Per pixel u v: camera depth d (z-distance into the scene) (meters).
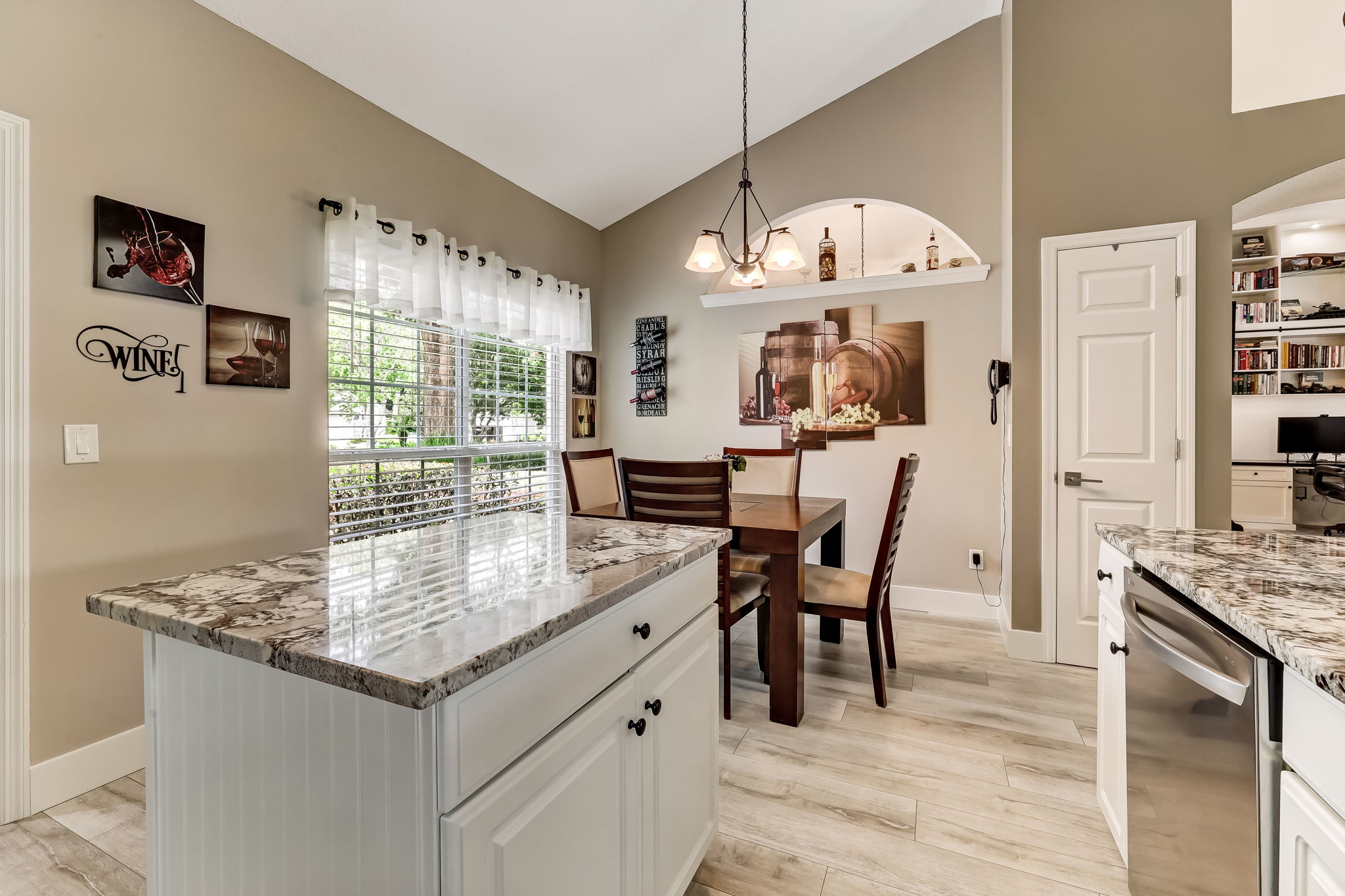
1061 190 2.74
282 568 1.16
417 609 0.89
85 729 1.81
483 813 0.72
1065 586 2.76
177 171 1.99
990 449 3.38
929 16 3.18
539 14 2.46
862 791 1.80
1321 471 4.42
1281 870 0.81
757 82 3.28
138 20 1.88
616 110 3.19
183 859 0.92
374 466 2.77
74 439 1.76
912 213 3.78
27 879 1.46
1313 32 2.43
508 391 3.63
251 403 2.22
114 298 1.84
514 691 0.79
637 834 1.11
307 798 0.78
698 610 1.38
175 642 0.91
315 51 2.34
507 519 1.76
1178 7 2.58
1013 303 2.82
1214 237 2.54
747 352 3.97
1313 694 0.75
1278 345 4.62
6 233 1.62
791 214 3.80
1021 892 1.40
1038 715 2.27
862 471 3.67
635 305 4.31
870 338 3.63
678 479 2.30
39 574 1.70
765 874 1.46
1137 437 2.63
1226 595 0.96
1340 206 4.31
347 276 2.41
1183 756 1.09
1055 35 2.75
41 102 1.68
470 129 3.00
